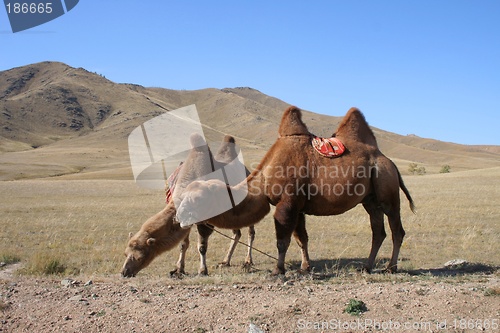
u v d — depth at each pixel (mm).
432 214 20375
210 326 6227
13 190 38719
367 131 9711
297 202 8953
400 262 10914
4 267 11023
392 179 9438
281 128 9492
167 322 6359
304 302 6809
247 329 6035
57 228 17359
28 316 6695
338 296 7051
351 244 13578
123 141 167125
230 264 11172
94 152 132500
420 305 6684
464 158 192250
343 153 9180
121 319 6508
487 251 12398
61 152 130875
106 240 14844
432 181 45781
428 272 9531
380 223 9664
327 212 9219
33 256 11070
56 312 6812
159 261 11391
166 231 8930
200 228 9508
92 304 7098
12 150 163625
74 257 12008
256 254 12398
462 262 10336
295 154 9039
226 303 6922
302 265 9602
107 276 9180
